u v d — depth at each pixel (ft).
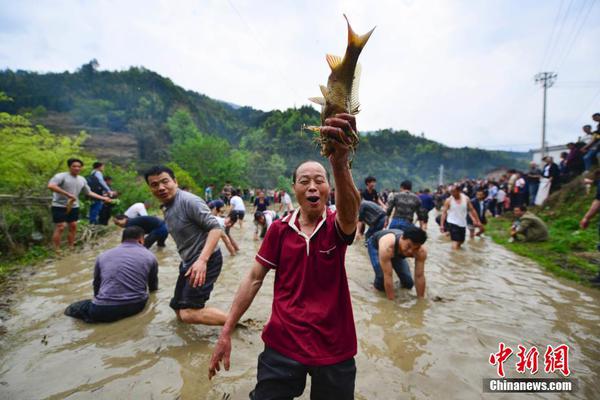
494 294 15.52
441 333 11.36
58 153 35.99
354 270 19.56
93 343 10.51
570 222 30.78
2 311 12.98
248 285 6.52
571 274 18.44
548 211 37.22
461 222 25.81
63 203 22.50
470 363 9.57
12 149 31.71
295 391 5.78
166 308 13.33
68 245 24.08
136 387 8.27
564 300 14.78
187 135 215.51
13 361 9.45
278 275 6.26
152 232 22.59
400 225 19.92
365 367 9.29
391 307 13.74
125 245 13.47
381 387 8.40
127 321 12.12
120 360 9.52
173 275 17.92
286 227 6.26
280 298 6.13
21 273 18.13
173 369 9.07
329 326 5.73
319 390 5.67
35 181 30.78
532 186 44.14
